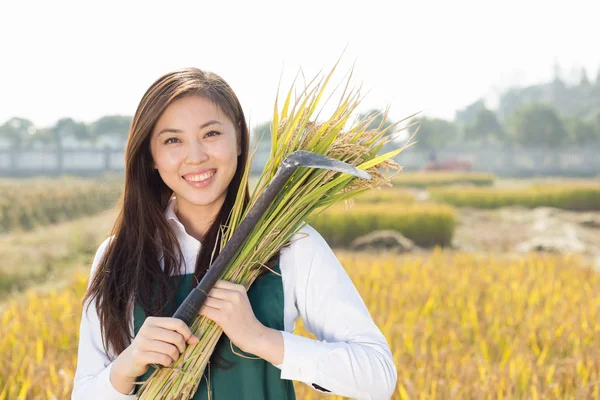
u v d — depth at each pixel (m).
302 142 1.79
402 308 6.79
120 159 53.19
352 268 9.55
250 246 1.73
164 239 1.84
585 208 28.94
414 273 9.01
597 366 4.53
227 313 1.65
